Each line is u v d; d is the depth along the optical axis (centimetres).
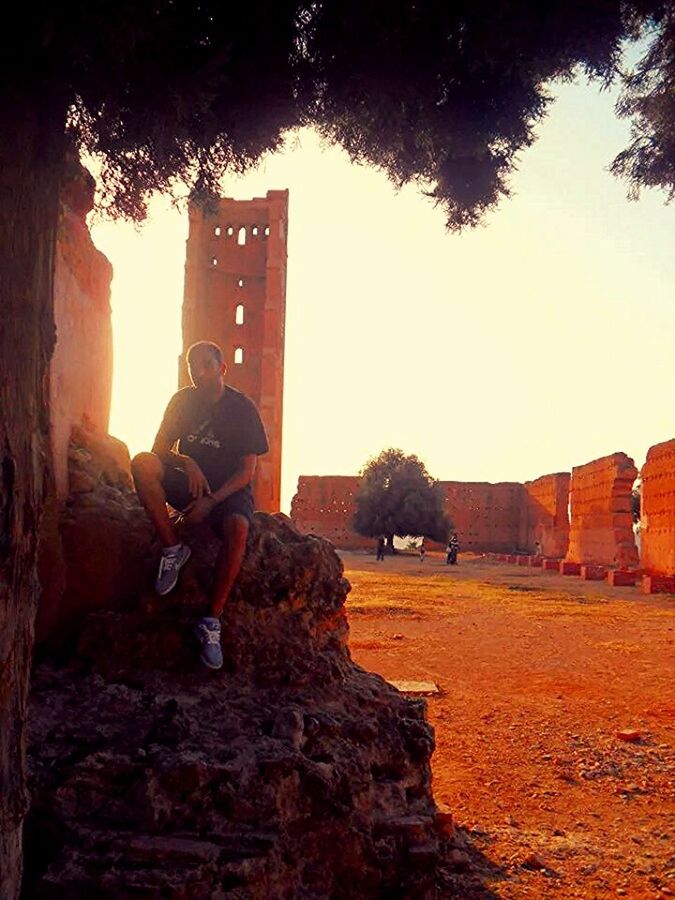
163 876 357
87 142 371
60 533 523
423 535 6938
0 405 291
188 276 4153
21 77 296
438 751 805
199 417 532
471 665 1292
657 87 487
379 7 336
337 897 421
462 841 556
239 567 488
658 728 913
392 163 471
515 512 8038
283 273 4312
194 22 328
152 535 547
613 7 346
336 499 7894
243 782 400
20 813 306
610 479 4691
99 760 402
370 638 1552
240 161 394
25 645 310
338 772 436
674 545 3703
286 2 338
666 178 562
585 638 1617
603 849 560
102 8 279
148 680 479
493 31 340
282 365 4384
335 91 372
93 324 652
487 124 402
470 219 490
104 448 643
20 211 301
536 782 717
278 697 484
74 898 354
